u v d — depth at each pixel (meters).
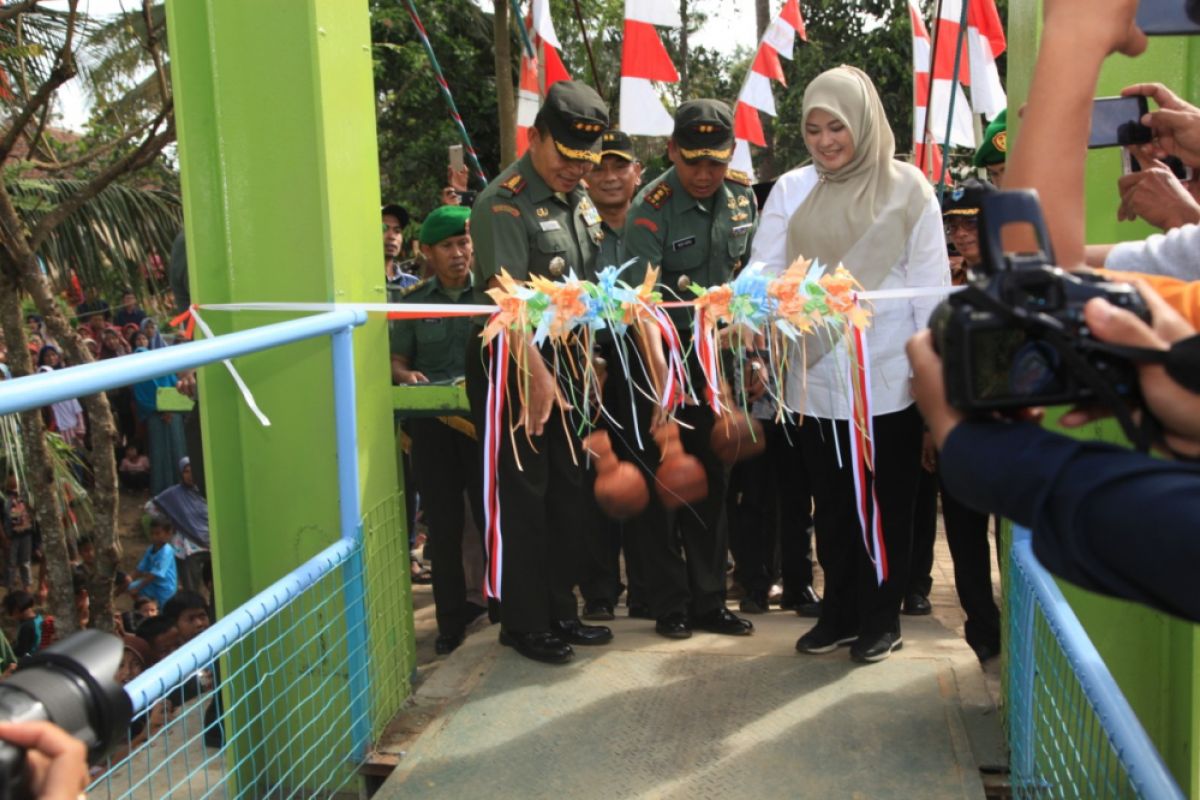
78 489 6.21
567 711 3.21
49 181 6.21
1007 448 0.95
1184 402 0.91
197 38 3.11
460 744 3.05
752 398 3.89
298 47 3.04
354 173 3.27
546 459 3.60
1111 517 0.85
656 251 3.87
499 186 3.58
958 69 5.44
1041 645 2.47
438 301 4.93
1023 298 0.91
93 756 0.99
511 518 3.53
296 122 3.08
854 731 3.01
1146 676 2.74
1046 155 1.15
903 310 3.29
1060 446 0.93
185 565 7.55
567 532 3.69
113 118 7.06
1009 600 2.93
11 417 5.52
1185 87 2.70
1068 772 2.14
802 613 4.58
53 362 11.28
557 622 3.71
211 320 3.20
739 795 2.75
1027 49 2.78
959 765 2.84
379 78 15.63
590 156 3.53
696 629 3.89
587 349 3.23
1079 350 0.91
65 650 1.02
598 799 2.76
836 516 3.46
